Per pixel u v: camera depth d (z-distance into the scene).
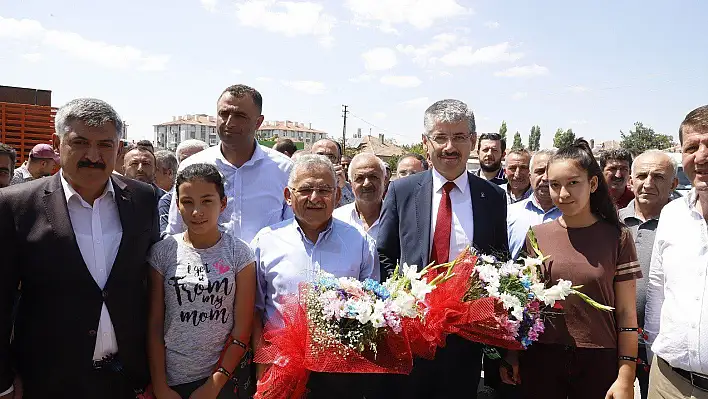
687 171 2.50
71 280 2.41
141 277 2.64
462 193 3.11
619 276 2.73
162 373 2.62
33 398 2.44
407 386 2.84
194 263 2.66
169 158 6.34
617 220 2.81
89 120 2.36
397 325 2.28
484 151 6.00
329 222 2.89
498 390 3.38
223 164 3.87
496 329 2.59
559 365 2.73
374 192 3.95
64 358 2.40
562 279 2.74
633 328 2.69
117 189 2.65
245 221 3.81
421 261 3.01
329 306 2.30
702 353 2.39
